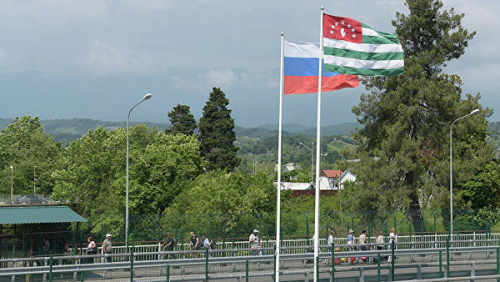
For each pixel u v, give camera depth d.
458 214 55.19
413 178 60.12
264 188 60.81
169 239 37.78
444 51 60.97
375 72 25.83
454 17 62.19
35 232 35.56
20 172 84.00
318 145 25.75
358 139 62.91
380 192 57.47
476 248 37.66
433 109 60.38
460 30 60.97
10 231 36.25
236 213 47.28
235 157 99.69
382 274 31.16
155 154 64.62
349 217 52.00
